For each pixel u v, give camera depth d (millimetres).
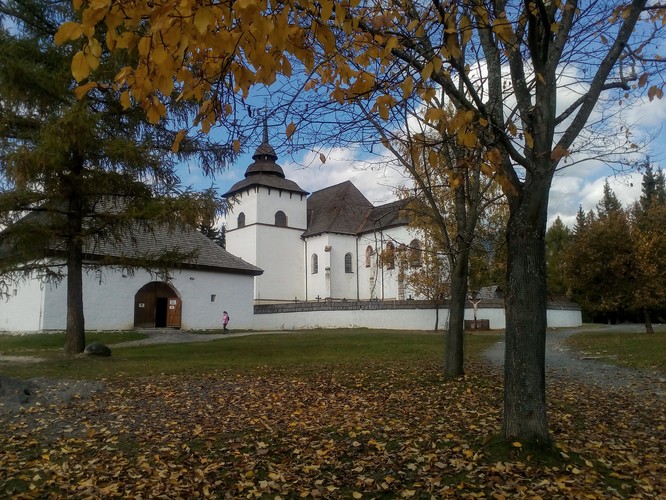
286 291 52031
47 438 6262
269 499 4520
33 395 8445
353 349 18359
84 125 12234
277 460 5488
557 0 4781
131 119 14320
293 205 53344
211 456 5594
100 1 2656
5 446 5879
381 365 13211
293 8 3229
